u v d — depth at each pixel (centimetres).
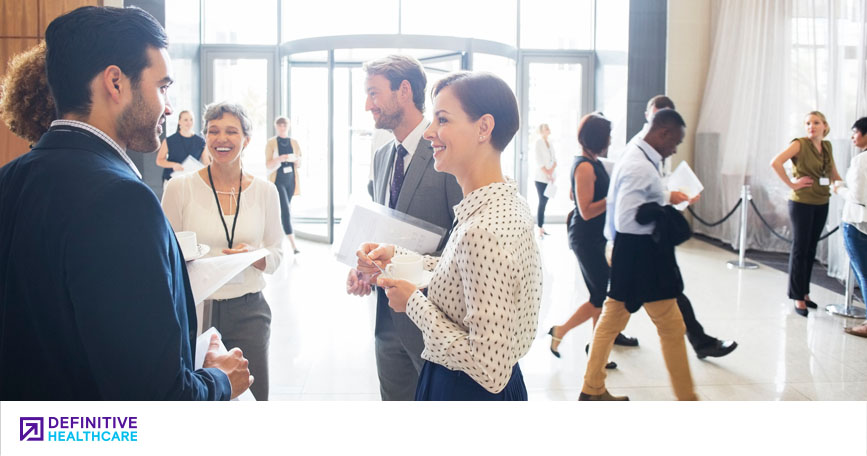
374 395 295
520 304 120
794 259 434
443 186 193
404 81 195
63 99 98
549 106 875
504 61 789
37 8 564
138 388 87
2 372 90
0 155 547
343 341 377
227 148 197
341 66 718
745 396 295
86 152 94
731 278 548
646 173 257
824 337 383
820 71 630
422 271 148
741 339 380
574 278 546
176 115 693
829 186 425
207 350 125
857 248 389
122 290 85
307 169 760
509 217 119
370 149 734
